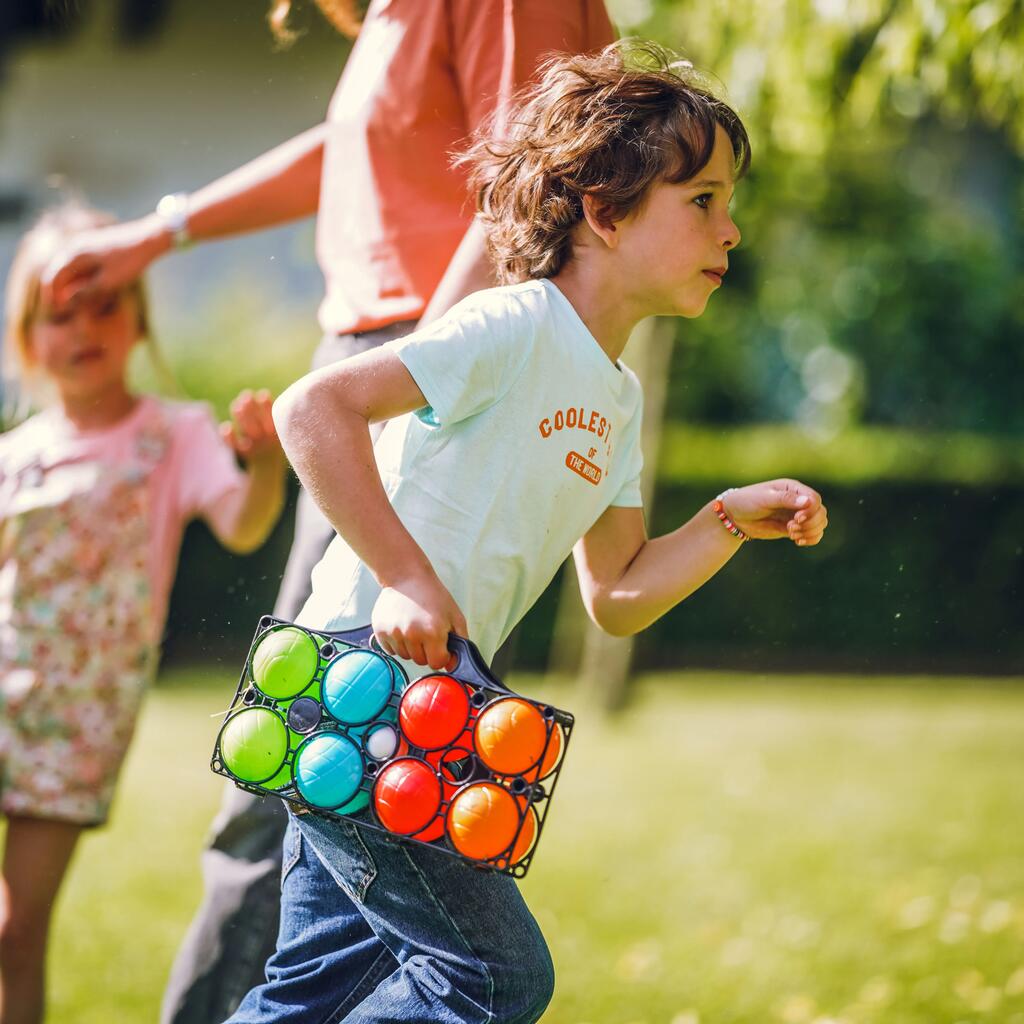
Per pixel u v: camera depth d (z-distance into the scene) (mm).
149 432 6195
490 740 3232
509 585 3668
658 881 8805
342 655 3422
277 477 6137
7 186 20188
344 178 4566
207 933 4523
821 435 22984
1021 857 9531
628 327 3852
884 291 23719
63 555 5855
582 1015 6434
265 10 6441
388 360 3459
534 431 3580
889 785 11961
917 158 24234
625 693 15273
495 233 3900
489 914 3490
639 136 3711
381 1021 3484
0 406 7645
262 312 20922
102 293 5965
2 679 5684
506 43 4219
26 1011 5383
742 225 13031
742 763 12859
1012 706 16234
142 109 20047
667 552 4059
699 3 9617
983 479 19953
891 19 7809
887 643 19844
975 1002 6570
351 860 3533
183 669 16562
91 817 5598
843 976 6973
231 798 4586
